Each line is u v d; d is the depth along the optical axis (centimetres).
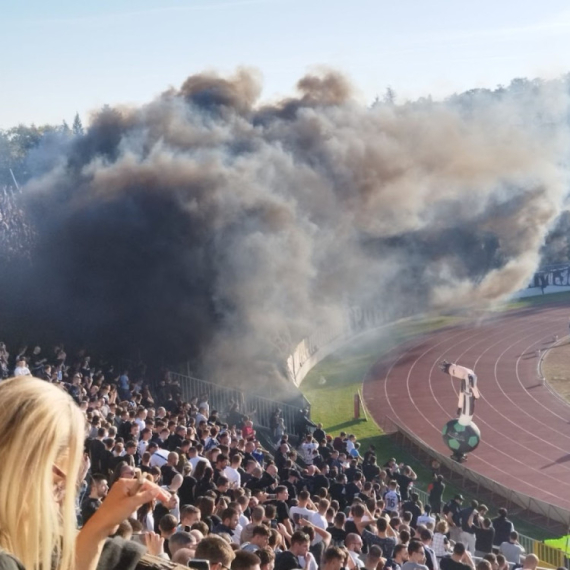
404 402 4734
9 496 175
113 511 201
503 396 4791
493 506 3142
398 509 2148
